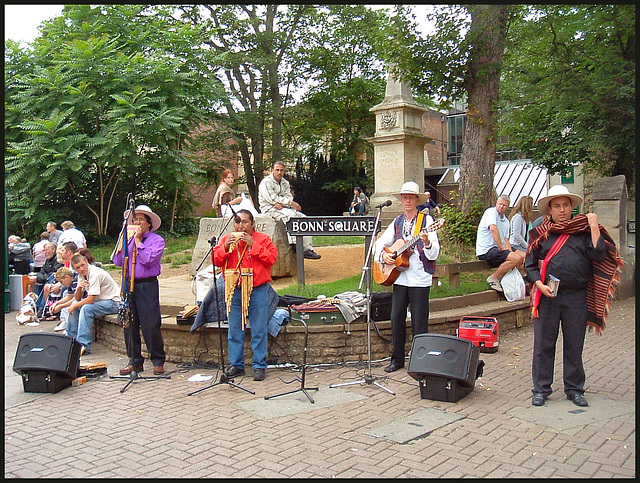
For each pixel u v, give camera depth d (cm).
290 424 545
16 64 2052
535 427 522
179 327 800
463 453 465
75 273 1138
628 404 584
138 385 702
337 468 439
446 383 602
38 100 1950
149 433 528
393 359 739
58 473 439
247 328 769
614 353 797
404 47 1244
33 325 1142
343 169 3216
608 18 1190
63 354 675
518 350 828
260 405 604
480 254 1041
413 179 1917
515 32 1309
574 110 1355
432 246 693
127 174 2200
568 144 1688
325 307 774
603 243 570
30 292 1316
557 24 1209
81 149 1947
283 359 773
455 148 4094
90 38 1948
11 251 1452
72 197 2186
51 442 510
